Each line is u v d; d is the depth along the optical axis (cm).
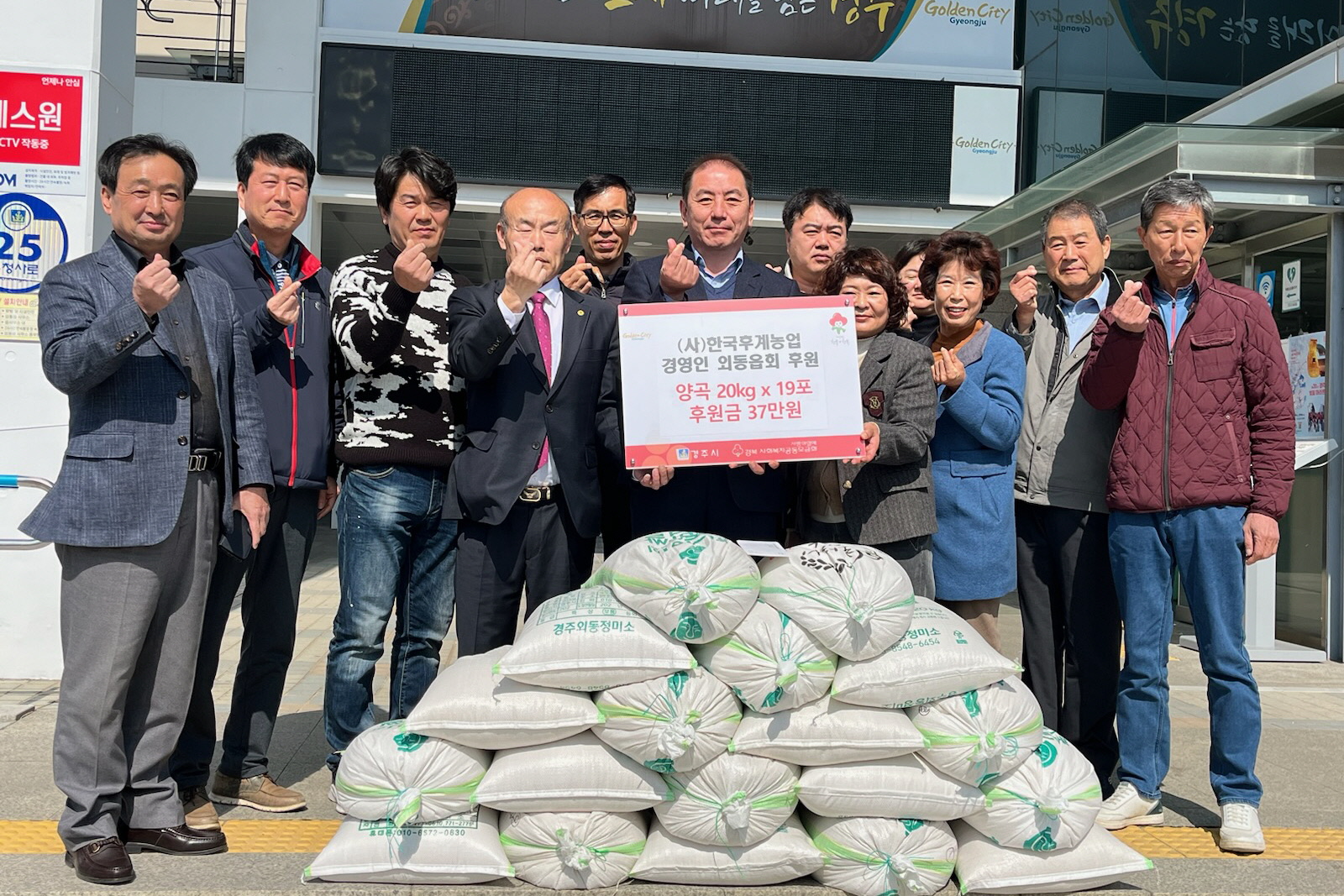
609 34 1075
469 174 1063
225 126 1056
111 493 306
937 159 1105
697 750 294
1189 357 364
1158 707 374
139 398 313
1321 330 705
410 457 371
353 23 1067
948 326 383
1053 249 409
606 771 298
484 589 354
